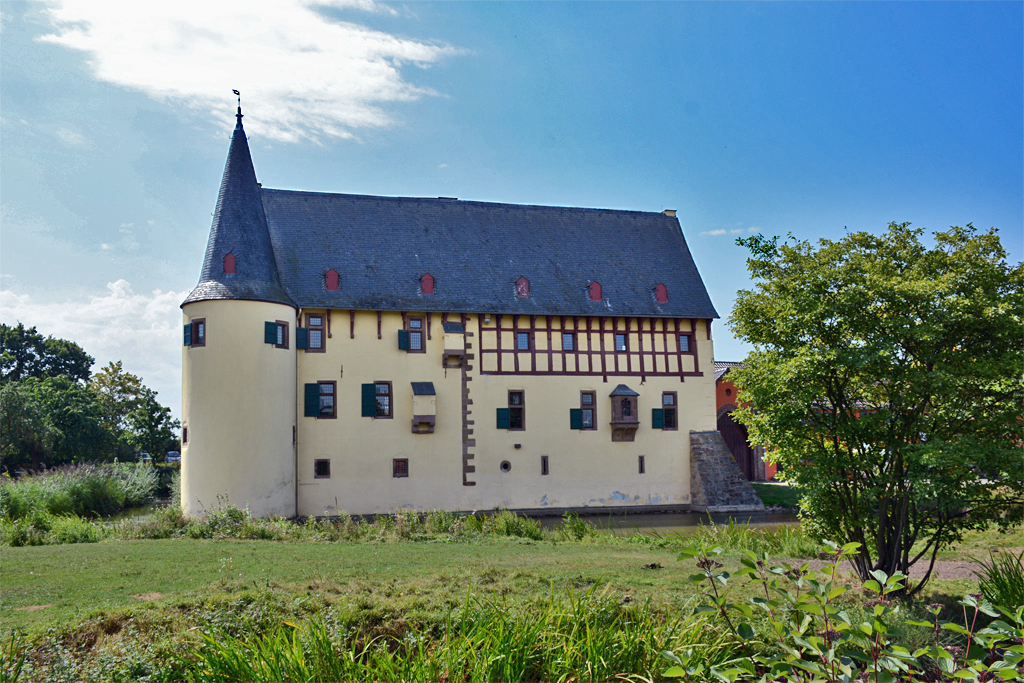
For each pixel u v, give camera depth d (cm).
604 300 3198
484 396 3002
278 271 2867
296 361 2817
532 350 3083
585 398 3116
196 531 1798
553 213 3459
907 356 1152
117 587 1089
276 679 632
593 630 711
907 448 1104
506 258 3219
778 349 1271
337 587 1046
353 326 2897
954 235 1220
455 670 655
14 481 2611
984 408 1121
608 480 3086
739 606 575
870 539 1270
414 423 2869
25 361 6034
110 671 715
